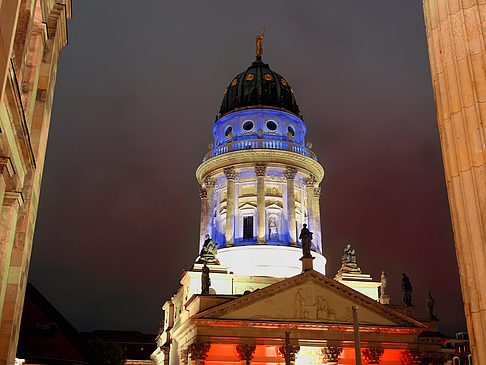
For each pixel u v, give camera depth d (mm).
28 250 22453
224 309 60406
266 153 81312
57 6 24906
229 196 80938
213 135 92062
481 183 13719
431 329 67312
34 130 23391
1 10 10961
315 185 86125
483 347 12906
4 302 20750
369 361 62062
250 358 59000
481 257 13328
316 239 82562
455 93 14703
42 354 34094
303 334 61312
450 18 15156
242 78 90750
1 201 17031
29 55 22547
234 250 76688
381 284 72812
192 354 58594
